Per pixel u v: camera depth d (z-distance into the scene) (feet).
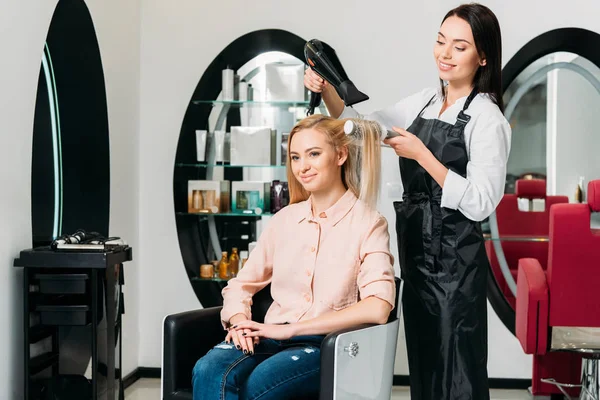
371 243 6.66
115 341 9.12
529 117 14.02
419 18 13.06
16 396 8.61
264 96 13.51
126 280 12.84
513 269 14.19
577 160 13.99
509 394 12.71
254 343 6.59
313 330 6.34
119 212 12.54
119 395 9.34
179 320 6.86
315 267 6.77
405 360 13.10
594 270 8.98
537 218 14.20
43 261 8.44
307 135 6.75
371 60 13.14
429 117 7.59
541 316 9.25
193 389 6.39
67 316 8.60
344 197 6.90
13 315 8.54
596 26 13.03
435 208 7.12
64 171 12.04
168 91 13.52
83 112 11.83
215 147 13.38
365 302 6.37
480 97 7.16
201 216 13.61
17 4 8.59
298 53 13.28
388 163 13.19
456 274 7.06
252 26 13.35
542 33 13.09
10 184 8.48
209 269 13.38
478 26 6.87
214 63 13.37
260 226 13.58
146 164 13.58
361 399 6.27
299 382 6.15
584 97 13.82
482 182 6.89
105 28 11.68
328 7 13.19
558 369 11.64
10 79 8.46
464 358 7.05
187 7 13.44
